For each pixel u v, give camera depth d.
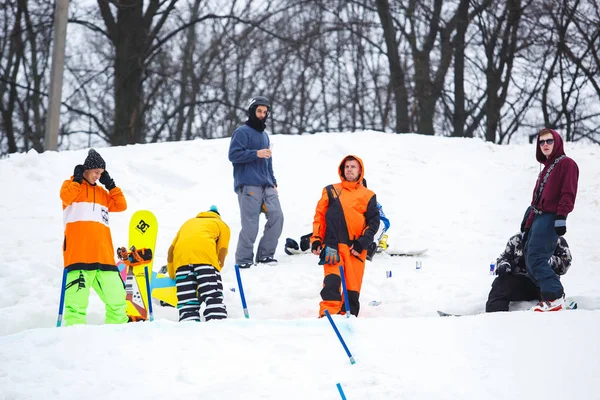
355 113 130.00
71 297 28.67
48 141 74.19
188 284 29.84
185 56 127.12
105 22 99.62
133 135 99.25
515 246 30.89
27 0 106.88
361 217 30.17
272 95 121.81
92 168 29.66
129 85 98.88
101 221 29.66
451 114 112.62
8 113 112.56
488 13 111.44
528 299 30.94
